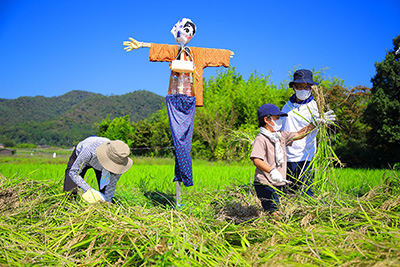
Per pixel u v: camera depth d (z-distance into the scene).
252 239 3.48
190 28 5.90
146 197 6.25
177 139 5.53
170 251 2.58
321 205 3.90
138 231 3.06
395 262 2.19
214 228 3.85
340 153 24.03
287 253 2.62
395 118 23.19
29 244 3.17
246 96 29.38
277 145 4.50
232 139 6.11
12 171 11.47
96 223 3.42
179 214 3.58
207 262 2.66
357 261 2.32
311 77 5.46
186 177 5.53
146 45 5.91
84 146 4.71
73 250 3.18
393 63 23.34
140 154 37.34
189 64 5.76
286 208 4.00
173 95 5.65
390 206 3.60
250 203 5.25
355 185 7.53
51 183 5.10
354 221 3.37
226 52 6.14
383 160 24.03
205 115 27.62
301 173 4.91
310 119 5.50
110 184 4.80
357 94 22.19
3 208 4.12
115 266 2.79
